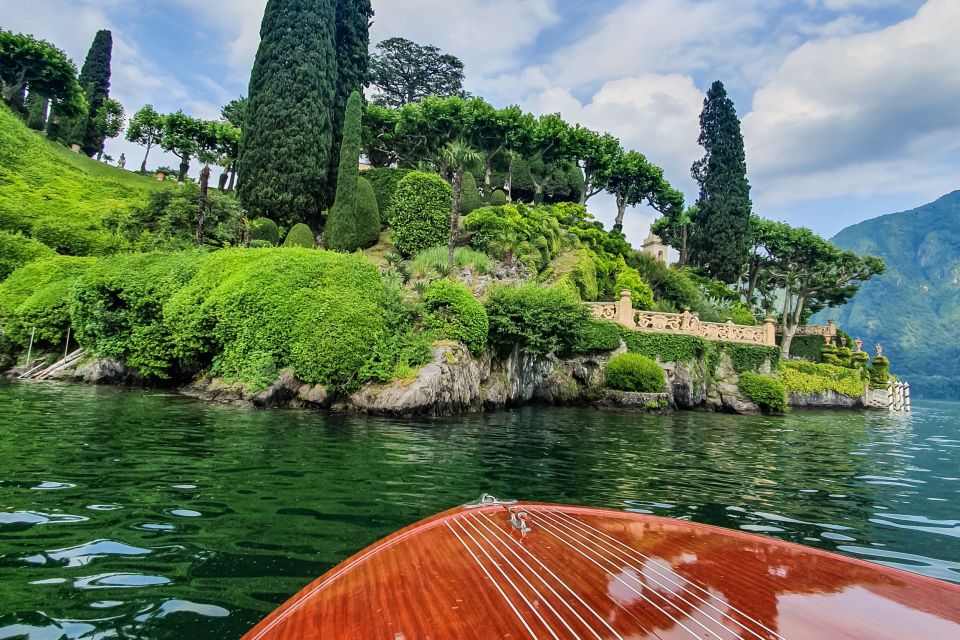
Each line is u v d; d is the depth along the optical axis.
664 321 23.09
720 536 3.26
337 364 13.63
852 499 6.48
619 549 2.96
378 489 5.73
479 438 10.35
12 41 43.19
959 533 5.07
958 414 31.02
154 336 16.12
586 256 28.33
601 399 20.20
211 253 17.38
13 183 32.62
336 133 33.66
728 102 43.53
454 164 28.86
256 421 10.62
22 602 2.81
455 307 15.92
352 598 2.31
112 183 38.81
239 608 2.85
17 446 6.80
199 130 41.41
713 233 42.62
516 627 1.99
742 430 14.56
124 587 3.05
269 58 30.69
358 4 36.62
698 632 1.94
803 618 2.08
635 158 40.50
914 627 2.02
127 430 8.50
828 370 31.97
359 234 28.91
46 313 18.25
